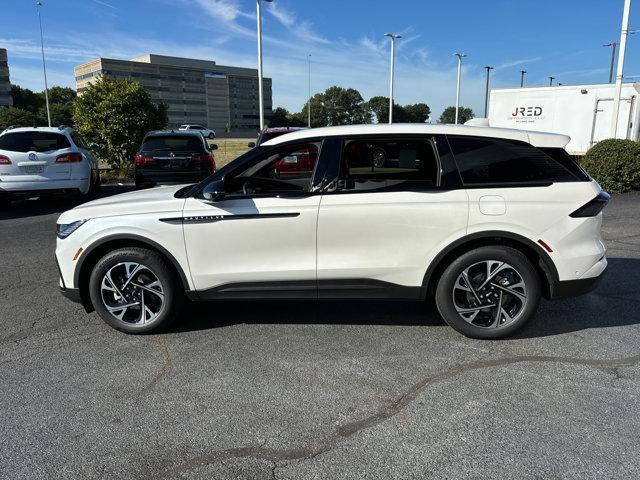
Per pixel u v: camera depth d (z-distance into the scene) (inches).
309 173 160.7
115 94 670.5
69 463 105.6
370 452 107.8
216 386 136.3
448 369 143.9
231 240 160.6
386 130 159.3
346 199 157.0
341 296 162.9
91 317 187.9
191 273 163.9
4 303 204.5
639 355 151.0
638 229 331.3
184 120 5093.5
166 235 161.9
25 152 396.8
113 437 114.3
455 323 161.8
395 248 157.2
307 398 129.5
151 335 170.9
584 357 150.3
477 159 156.6
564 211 153.9
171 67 4940.9
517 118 725.3
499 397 128.6
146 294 169.9
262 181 165.6
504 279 158.7
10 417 122.4
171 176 455.2
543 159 156.4
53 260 270.7
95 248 166.2
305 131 163.6
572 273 156.1
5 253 286.4
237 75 5374.0
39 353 157.5
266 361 150.4
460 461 104.3
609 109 649.0
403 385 135.3
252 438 113.4
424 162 158.6
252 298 165.2
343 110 4547.2
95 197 496.1
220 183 159.9
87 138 687.7
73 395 132.4
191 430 116.6
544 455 105.7
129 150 693.9
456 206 154.0
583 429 114.4
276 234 158.9
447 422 118.1
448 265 159.8
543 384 134.7
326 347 159.6
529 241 154.6
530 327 173.2
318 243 158.6
